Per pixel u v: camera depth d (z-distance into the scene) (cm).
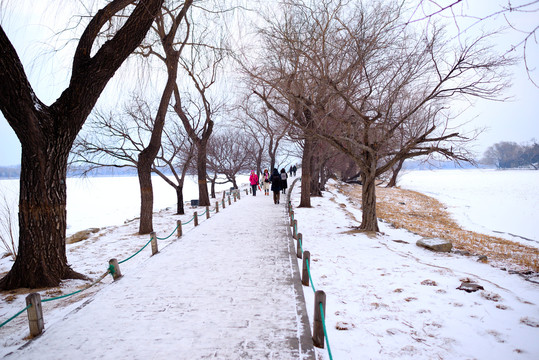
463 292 637
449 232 1712
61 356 409
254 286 648
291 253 916
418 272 781
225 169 3481
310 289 653
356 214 2028
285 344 427
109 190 8700
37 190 734
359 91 1169
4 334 504
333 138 1246
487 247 1361
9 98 662
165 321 500
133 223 1911
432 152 1122
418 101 1206
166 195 5825
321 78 1059
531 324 497
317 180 2706
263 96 1197
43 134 721
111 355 408
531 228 2086
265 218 1591
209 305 557
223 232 1247
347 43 1070
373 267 833
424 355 428
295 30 1137
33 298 468
